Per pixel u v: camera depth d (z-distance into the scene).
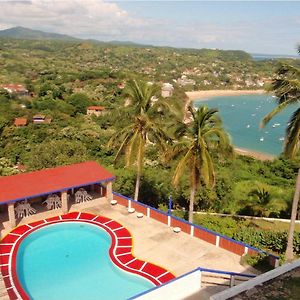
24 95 132.25
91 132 77.50
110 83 154.38
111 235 26.34
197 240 25.83
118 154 31.62
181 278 18.25
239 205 37.62
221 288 19.48
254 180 49.47
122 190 38.53
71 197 33.03
